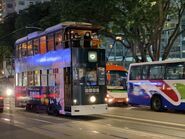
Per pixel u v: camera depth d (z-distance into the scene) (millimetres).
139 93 27688
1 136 15406
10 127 18438
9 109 30766
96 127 17922
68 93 21688
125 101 30797
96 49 22094
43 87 25047
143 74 27391
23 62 28719
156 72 26219
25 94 28328
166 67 25375
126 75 31391
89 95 21484
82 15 34469
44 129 17531
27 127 18375
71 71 21391
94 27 22844
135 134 15336
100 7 33062
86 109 21297
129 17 32469
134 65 28406
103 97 21906
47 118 22516
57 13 39438
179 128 17078
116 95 30625
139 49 36656
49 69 24141
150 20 33594
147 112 25156
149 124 18688
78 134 15703
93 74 21766
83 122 20188
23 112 27375
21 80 29188
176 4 36406
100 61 22094
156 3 32938
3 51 78688
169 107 24969
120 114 23750
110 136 14922
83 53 21688
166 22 40062
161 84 25641
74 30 22359
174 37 36656
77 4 34375
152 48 36781
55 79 23297
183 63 24109
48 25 40875
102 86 21938
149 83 26734
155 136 14734
